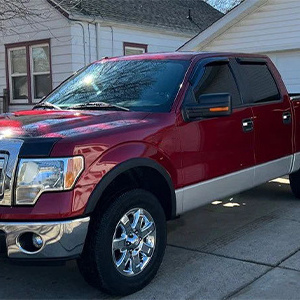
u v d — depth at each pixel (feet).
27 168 10.46
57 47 40.60
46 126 11.78
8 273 13.78
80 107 14.24
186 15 58.13
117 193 11.67
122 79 15.29
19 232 10.35
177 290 12.21
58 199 10.37
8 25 42.75
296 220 18.34
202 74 14.84
